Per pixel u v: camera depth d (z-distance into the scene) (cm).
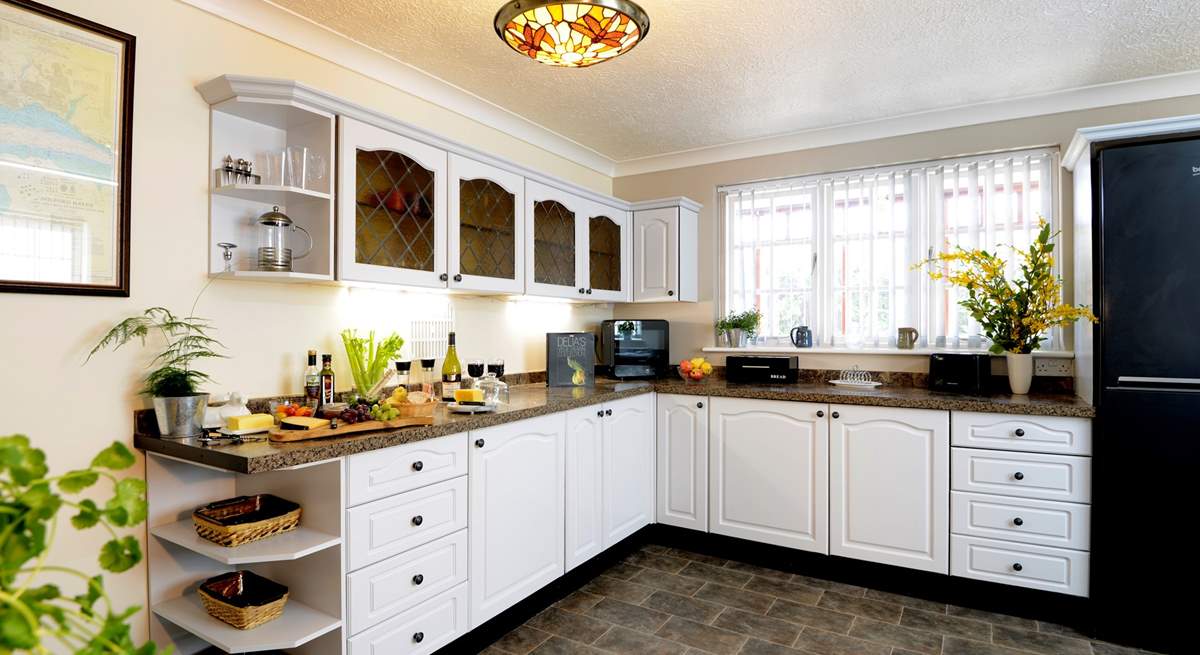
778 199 387
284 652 201
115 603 190
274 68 233
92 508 55
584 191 350
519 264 304
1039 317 285
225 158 213
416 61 270
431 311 297
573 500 286
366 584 191
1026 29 241
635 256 397
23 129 172
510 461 248
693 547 350
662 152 407
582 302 391
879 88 300
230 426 196
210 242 212
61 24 179
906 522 286
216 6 214
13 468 49
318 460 176
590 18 185
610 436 314
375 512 194
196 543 180
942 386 313
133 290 194
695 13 228
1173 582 233
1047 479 258
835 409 301
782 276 385
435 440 214
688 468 344
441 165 261
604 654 233
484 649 236
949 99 315
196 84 209
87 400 185
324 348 249
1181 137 239
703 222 407
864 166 358
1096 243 250
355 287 257
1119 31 242
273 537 184
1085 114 306
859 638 246
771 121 347
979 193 330
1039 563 260
